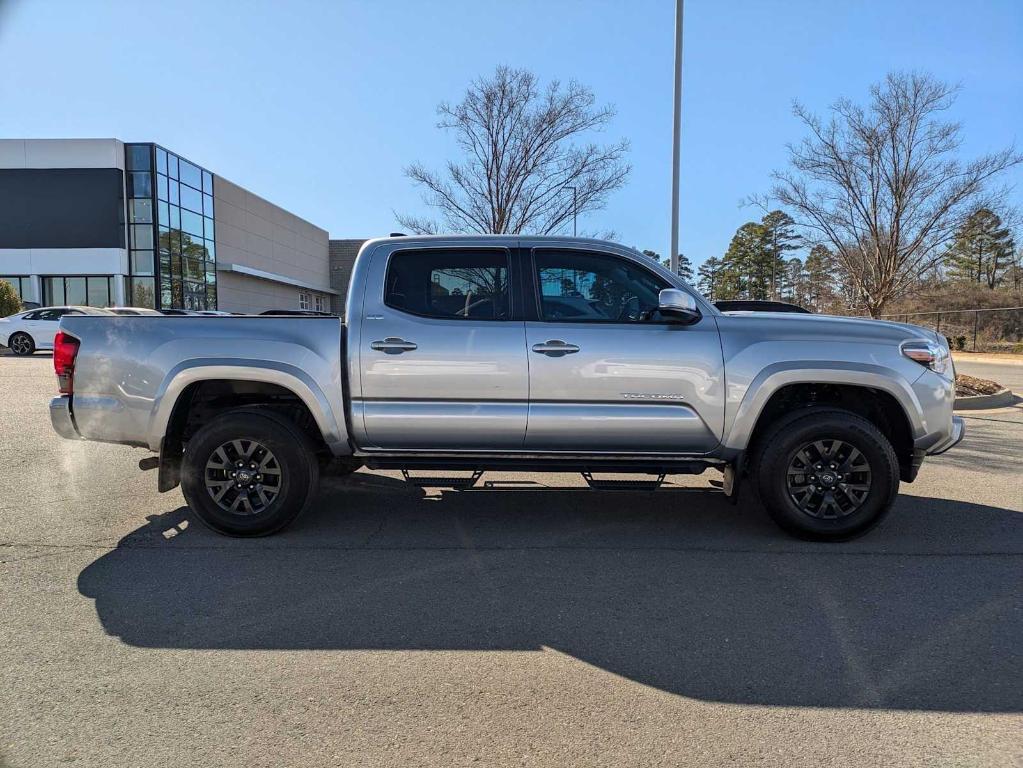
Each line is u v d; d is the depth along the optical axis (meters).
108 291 28.41
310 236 47.41
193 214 31.69
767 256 68.75
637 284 4.82
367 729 2.58
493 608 3.66
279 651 3.18
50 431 8.46
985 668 3.04
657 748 2.47
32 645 3.21
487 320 4.70
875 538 4.82
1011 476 6.70
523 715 2.68
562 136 13.27
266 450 4.70
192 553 4.46
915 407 4.63
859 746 2.49
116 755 2.40
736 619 3.54
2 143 27.55
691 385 4.61
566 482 6.27
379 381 4.62
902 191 12.78
